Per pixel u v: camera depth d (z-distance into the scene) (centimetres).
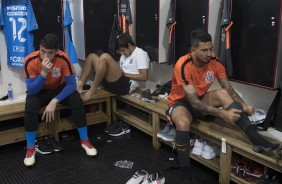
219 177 245
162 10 327
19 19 323
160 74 378
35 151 293
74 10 371
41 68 275
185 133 232
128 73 347
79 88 341
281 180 219
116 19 360
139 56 340
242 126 227
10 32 329
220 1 287
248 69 262
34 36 332
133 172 264
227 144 232
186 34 307
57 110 311
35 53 276
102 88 358
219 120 265
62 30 341
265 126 245
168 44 339
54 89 298
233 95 255
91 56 348
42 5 329
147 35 345
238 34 264
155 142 302
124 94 341
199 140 266
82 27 361
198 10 290
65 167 273
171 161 279
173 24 314
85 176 259
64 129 319
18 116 291
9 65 339
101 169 269
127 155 292
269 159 208
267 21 241
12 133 305
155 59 342
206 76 252
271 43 242
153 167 271
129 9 360
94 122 341
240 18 260
